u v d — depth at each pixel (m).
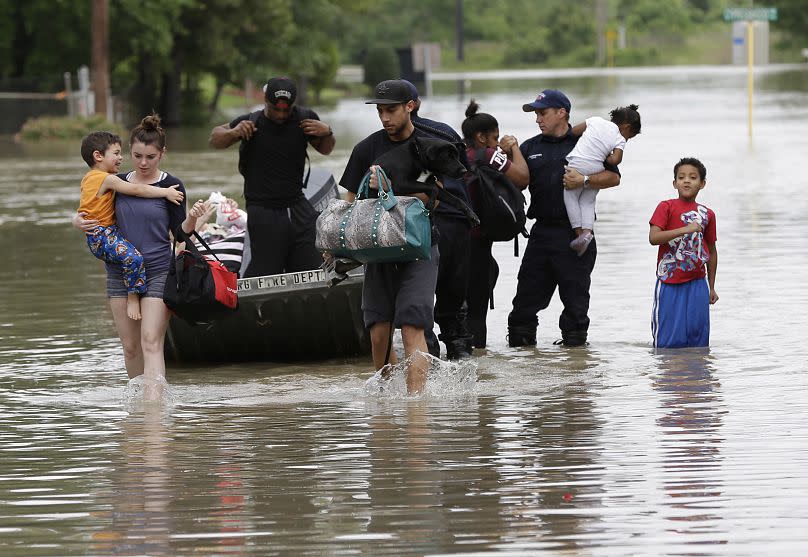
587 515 18.30
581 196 32.19
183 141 128.88
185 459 21.86
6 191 76.56
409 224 25.89
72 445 23.00
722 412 24.38
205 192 70.38
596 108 139.50
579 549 16.98
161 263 27.48
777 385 26.72
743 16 103.00
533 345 32.62
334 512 18.72
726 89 187.75
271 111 30.97
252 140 31.33
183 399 27.00
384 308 27.34
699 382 27.30
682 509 18.47
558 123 32.81
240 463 21.52
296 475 20.69
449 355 30.86
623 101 157.62
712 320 34.22
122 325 27.89
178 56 172.75
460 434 23.20
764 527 17.64
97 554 17.22
